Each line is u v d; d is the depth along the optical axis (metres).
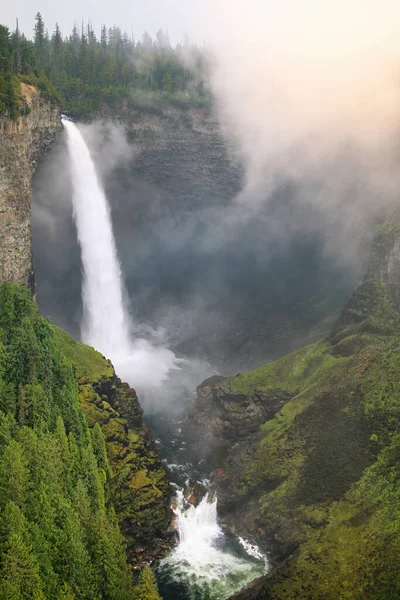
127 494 87.69
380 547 75.38
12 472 60.03
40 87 120.94
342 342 115.88
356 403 99.19
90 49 174.75
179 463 107.88
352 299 124.44
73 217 145.38
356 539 78.25
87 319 155.38
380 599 70.00
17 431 67.00
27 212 104.81
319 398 104.88
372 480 85.56
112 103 154.88
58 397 79.62
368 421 94.50
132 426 103.56
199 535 91.19
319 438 96.94
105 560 64.75
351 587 72.62
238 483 98.25
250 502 94.69
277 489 92.44
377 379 100.81
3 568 53.22
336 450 93.12
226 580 81.50
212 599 78.06
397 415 92.12
